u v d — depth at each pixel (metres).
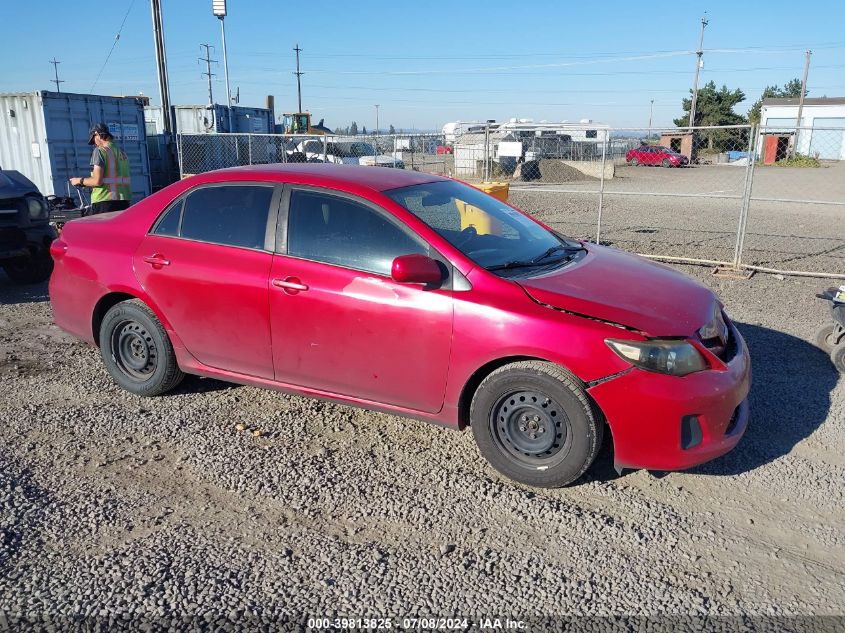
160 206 4.77
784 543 3.32
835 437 4.38
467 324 3.71
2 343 6.25
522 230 4.58
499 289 3.73
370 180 4.33
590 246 4.85
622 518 3.51
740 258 9.59
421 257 3.72
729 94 66.81
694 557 3.21
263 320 4.29
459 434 4.42
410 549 3.25
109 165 8.42
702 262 9.86
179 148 15.11
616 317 3.55
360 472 3.95
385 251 3.99
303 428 4.49
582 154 26.42
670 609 2.86
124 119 16.31
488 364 3.80
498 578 3.05
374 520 3.48
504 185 10.21
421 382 3.91
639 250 11.38
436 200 4.34
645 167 33.00
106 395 5.02
